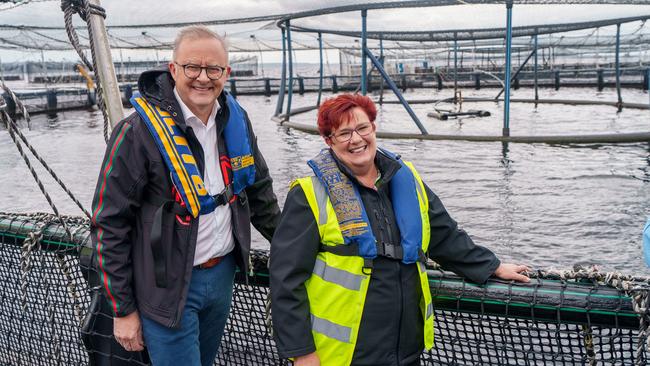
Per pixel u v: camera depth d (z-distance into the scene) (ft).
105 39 8.18
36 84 223.92
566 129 64.03
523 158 45.32
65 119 94.84
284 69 87.40
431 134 58.39
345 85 166.09
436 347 7.07
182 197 6.22
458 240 6.61
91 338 7.63
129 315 6.36
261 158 7.32
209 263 6.77
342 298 6.04
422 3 54.39
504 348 6.61
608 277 6.10
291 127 72.13
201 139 6.49
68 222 8.40
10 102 96.68
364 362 6.14
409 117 83.97
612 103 92.94
